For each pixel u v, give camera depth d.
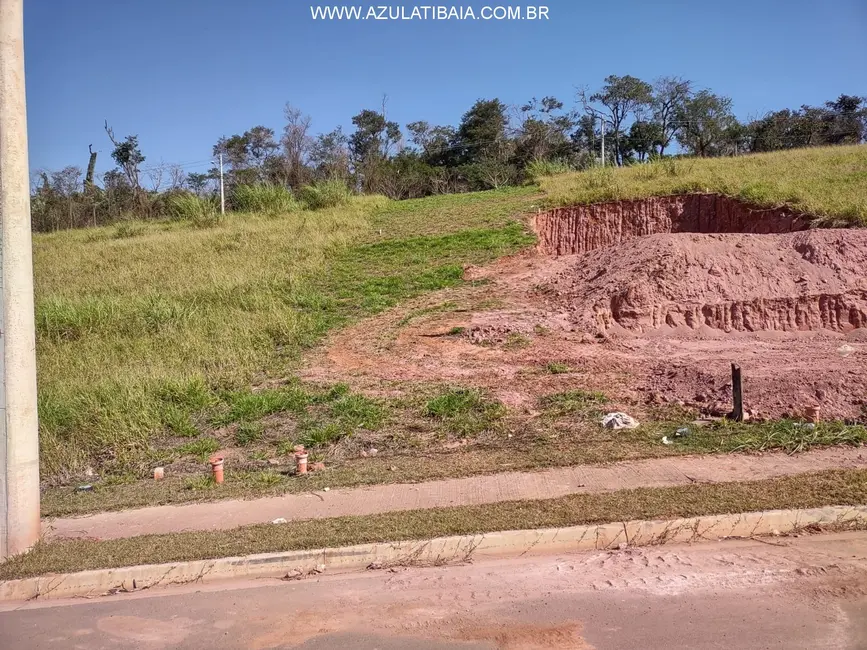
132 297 17.06
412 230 22.22
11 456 6.49
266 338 13.70
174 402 11.16
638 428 8.82
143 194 46.19
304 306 15.77
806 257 13.77
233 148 56.84
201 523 7.08
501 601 5.02
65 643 4.87
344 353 12.97
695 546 5.73
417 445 9.02
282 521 6.81
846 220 15.34
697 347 12.24
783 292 13.21
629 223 20.72
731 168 23.22
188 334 14.17
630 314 13.34
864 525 5.87
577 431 8.92
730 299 13.19
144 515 7.52
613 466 7.66
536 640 4.46
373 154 53.75
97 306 15.99
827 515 5.91
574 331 13.09
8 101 6.43
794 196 17.53
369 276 17.72
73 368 12.98
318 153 52.41
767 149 52.22
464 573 5.54
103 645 4.80
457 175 51.41
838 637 4.29
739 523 5.90
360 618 4.93
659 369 10.89
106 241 27.86
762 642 4.27
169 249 23.38
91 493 8.55
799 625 4.44
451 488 7.43
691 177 21.45
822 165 22.47
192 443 9.81
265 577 5.82
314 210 30.48
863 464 7.20
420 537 5.98
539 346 12.48
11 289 6.50
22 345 6.55
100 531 7.12
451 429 9.38
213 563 5.89
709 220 19.81
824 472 6.90
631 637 4.41
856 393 8.99
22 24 6.53
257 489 7.99
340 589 5.43
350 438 9.41
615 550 5.77
